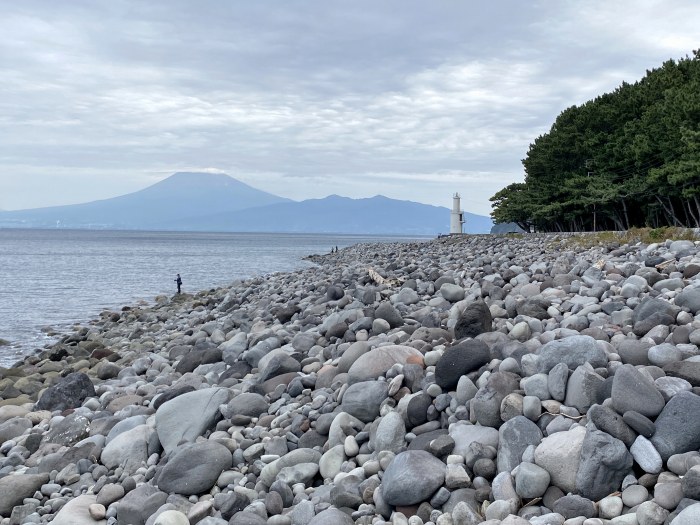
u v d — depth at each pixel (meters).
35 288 46.12
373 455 6.22
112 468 7.45
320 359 10.06
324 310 15.77
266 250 128.12
